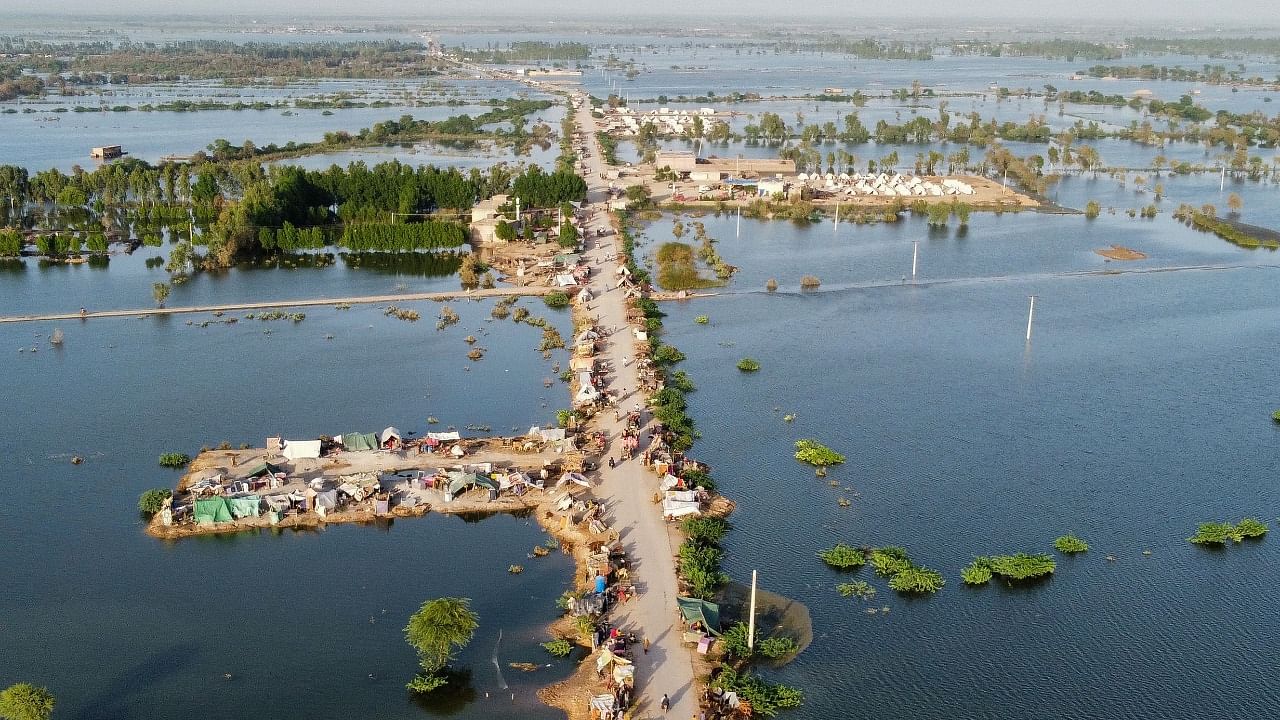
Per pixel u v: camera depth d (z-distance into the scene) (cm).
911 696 9525
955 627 10562
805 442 14525
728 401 16200
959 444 14762
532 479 13175
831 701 9425
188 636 10325
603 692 9375
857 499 13088
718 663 9794
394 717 9162
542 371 17412
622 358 17825
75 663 9900
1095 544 12194
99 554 11750
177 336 19162
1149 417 15800
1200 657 10150
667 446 14212
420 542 12038
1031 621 10694
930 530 12388
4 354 18088
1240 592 11238
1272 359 18438
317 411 15625
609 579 11069
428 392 16438
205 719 9156
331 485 13112
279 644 10212
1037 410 16025
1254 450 14675
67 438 14662
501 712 9206
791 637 10319
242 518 12381
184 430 14938
